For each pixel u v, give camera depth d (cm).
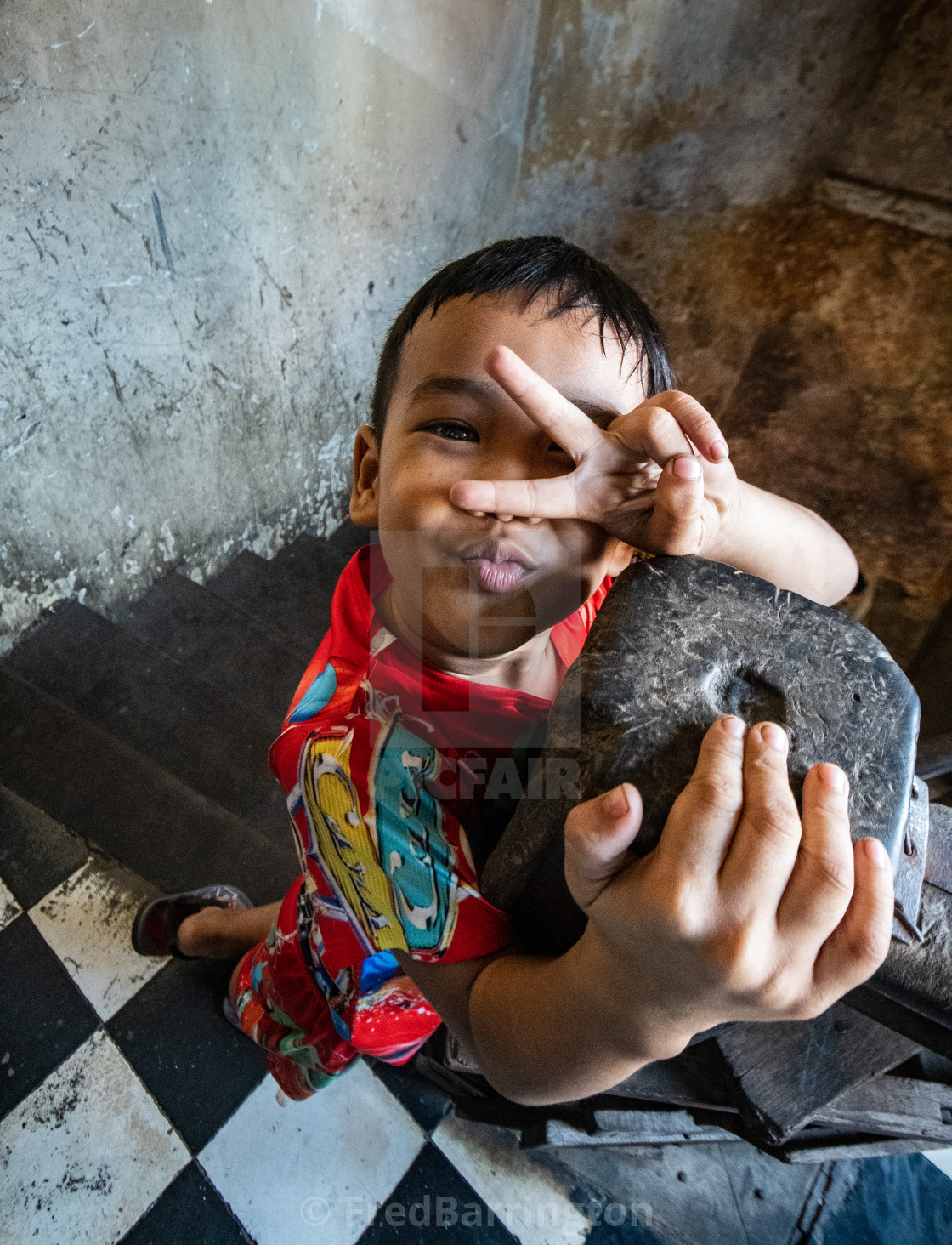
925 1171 136
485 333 52
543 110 240
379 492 56
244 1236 124
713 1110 98
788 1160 96
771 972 38
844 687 46
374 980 86
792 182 253
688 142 247
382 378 64
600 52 226
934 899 54
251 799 176
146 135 143
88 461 174
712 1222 130
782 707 46
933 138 226
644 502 51
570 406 47
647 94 237
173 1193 127
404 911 60
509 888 52
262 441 217
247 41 149
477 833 60
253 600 228
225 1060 140
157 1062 139
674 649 47
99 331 157
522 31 216
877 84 226
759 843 38
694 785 40
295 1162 131
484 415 51
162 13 133
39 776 168
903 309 253
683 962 39
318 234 194
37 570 180
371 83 181
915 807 52
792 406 288
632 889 39
